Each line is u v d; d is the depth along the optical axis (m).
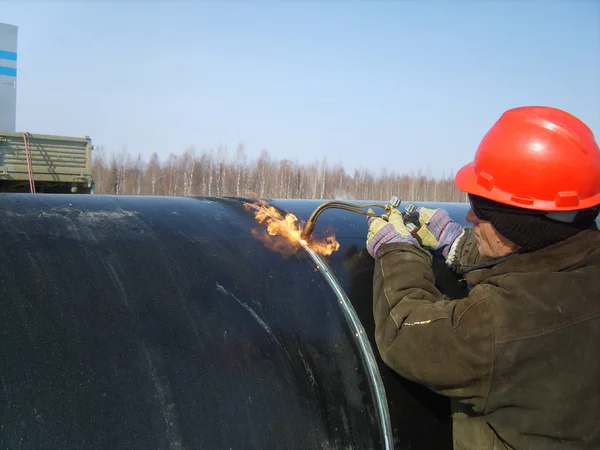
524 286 1.31
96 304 1.23
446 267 1.95
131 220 1.67
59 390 1.03
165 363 1.17
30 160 8.01
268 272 1.60
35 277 1.23
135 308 1.27
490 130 1.50
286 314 1.47
